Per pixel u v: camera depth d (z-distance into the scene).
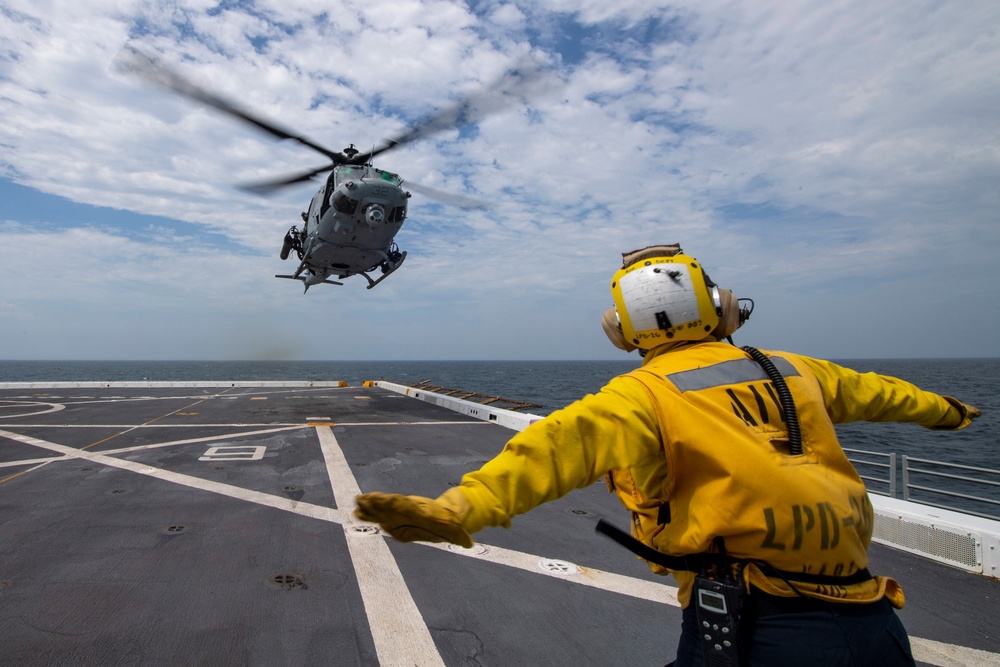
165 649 3.26
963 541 4.38
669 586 4.18
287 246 17.11
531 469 1.29
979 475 16.80
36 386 24.47
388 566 4.48
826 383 1.67
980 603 3.85
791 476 1.36
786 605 1.39
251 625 3.55
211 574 4.30
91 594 3.95
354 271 15.94
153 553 4.71
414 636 3.45
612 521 5.69
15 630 3.45
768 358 1.57
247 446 9.52
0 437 10.43
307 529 5.33
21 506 6.03
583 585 4.19
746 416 1.43
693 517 1.42
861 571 1.47
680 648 1.65
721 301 1.68
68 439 10.20
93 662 3.12
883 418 1.77
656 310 1.62
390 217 13.71
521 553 4.80
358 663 3.16
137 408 15.59
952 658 3.23
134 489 6.73
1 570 4.35
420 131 13.22
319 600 3.90
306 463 8.20
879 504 5.02
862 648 1.37
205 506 6.05
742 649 1.40
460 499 1.20
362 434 10.85
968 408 1.86
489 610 3.79
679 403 1.42
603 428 1.37
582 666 3.16
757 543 1.36
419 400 18.17
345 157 13.82
